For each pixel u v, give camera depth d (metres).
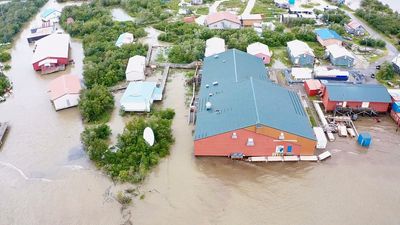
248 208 40.38
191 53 74.12
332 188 42.75
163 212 40.25
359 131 52.56
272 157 46.78
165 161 47.41
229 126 45.69
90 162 48.34
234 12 104.19
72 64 78.25
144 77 67.81
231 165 46.41
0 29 96.19
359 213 39.50
